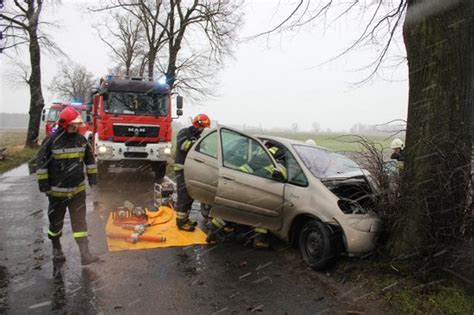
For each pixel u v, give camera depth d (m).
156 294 4.36
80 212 5.19
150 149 11.79
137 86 11.78
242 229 6.35
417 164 4.57
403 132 4.93
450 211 4.32
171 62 19.23
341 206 5.08
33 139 24.06
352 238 4.80
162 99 12.05
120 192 10.09
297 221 5.51
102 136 11.50
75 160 5.18
